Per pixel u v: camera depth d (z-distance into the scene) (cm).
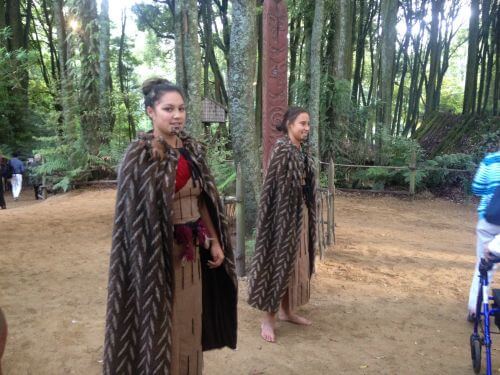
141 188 198
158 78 217
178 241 213
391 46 1350
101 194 1117
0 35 1644
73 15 1164
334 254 617
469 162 1185
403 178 1222
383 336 372
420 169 1188
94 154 1217
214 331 246
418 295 472
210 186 227
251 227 556
